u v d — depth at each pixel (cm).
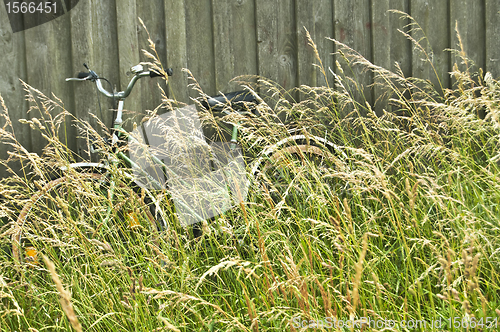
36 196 203
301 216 230
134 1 320
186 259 192
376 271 190
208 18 332
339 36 343
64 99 319
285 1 337
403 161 261
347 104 340
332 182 268
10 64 311
